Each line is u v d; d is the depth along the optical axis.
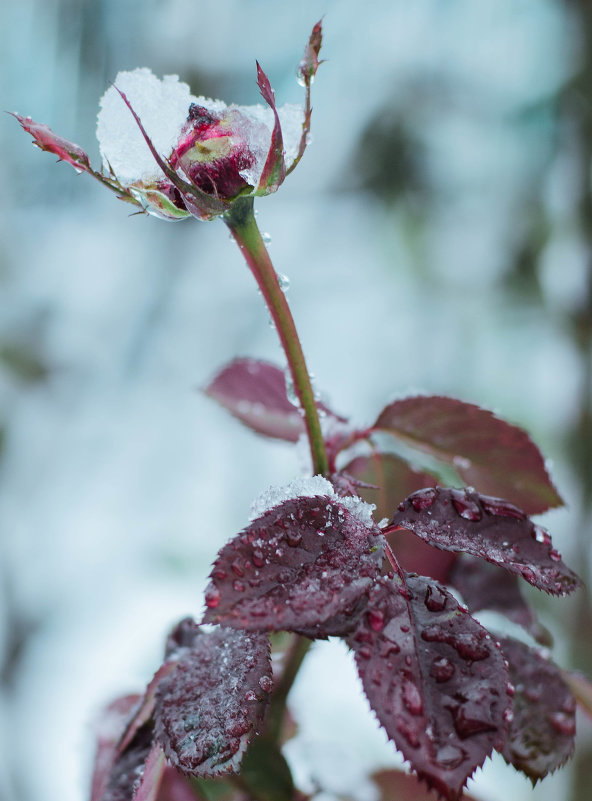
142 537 1.12
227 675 0.34
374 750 0.67
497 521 0.34
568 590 0.33
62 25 1.04
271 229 1.19
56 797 0.87
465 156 1.00
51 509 1.11
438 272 1.04
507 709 0.31
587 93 0.85
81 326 1.17
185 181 0.34
